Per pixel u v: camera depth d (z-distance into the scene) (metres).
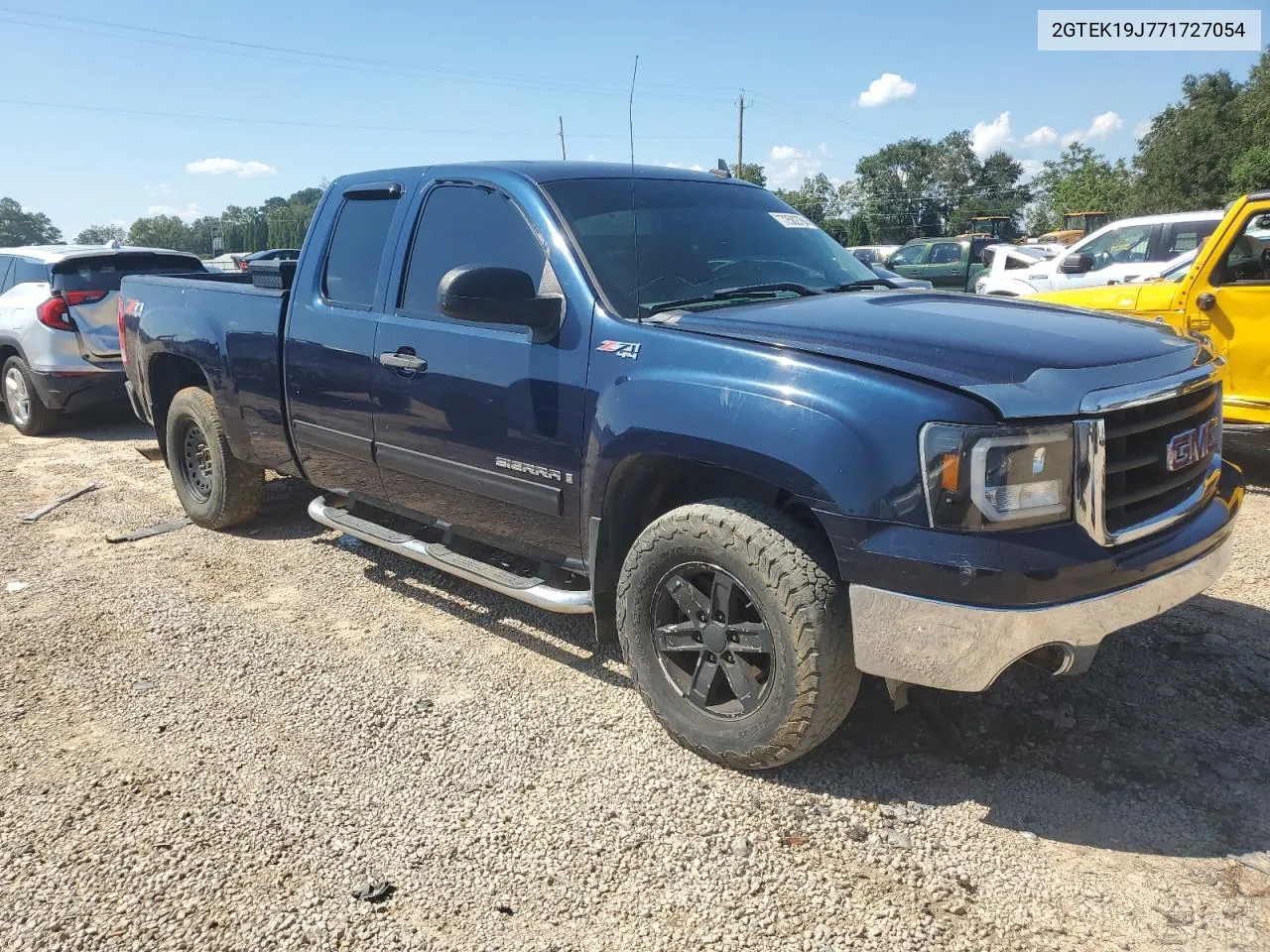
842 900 2.47
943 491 2.51
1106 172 79.88
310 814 2.90
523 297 3.31
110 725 3.46
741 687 2.97
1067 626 2.54
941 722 3.26
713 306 3.35
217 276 6.68
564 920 2.44
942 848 2.67
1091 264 11.35
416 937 2.39
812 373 2.73
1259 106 46.97
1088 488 2.56
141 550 5.47
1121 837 2.69
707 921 2.42
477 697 3.63
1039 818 2.79
